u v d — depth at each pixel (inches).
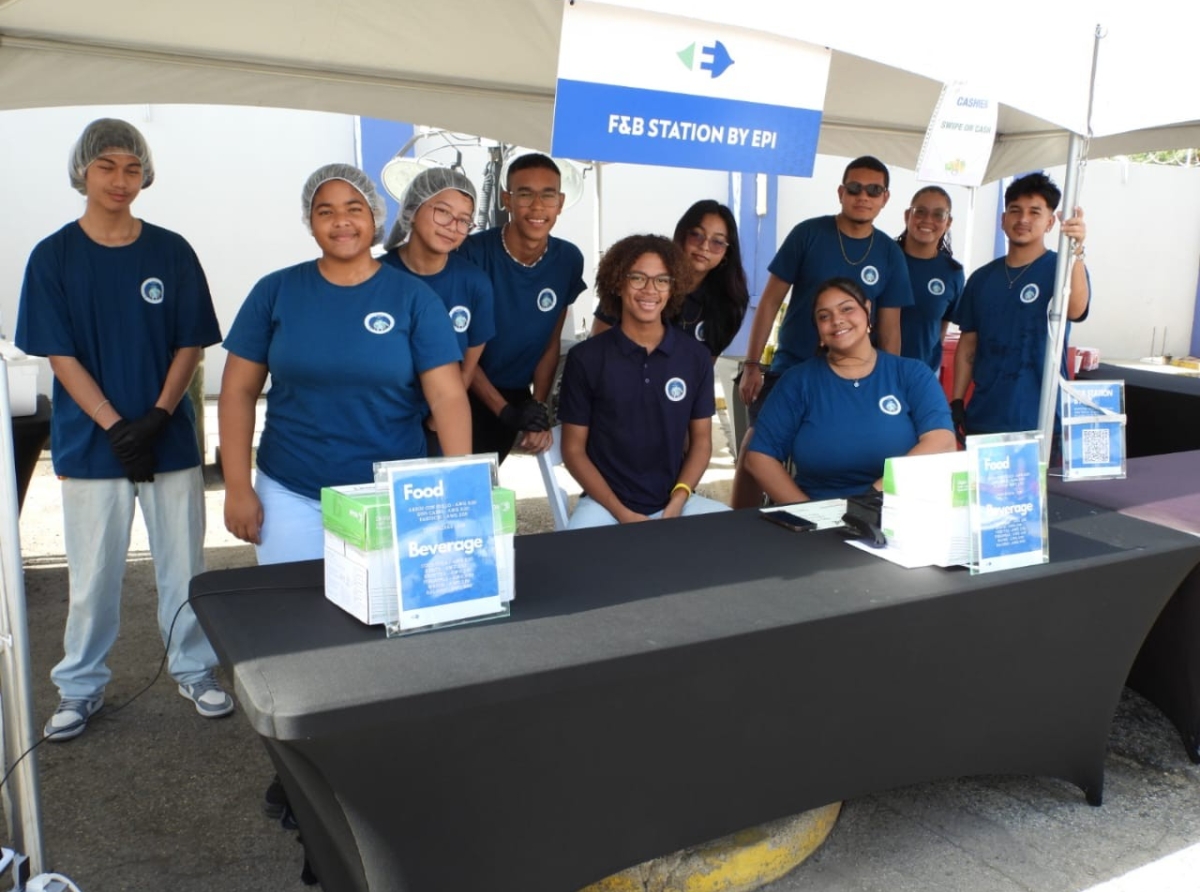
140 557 179.2
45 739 103.4
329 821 65.6
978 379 152.3
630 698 68.3
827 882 88.6
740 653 69.3
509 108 154.6
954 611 79.0
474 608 69.3
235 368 93.0
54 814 98.3
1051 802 102.4
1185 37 91.6
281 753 64.4
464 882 67.2
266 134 325.7
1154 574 90.6
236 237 329.1
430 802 63.8
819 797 82.1
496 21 105.9
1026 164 177.2
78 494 109.9
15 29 105.4
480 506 69.4
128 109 308.5
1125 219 484.1
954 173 84.9
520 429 123.9
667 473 121.0
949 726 87.3
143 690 122.7
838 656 76.4
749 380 167.3
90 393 105.3
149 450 107.7
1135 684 121.0
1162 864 92.0
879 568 83.0
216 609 70.6
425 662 62.5
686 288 117.6
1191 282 508.1
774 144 78.8
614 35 70.4
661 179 378.9
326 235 89.0
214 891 87.0
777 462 117.8
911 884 88.5
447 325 94.3
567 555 85.0
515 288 128.4
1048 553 86.8
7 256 301.3
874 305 161.3
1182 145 156.3
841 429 114.8
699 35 73.2
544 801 68.5
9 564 70.4
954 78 80.4
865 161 151.2
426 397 95.7
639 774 72.0
